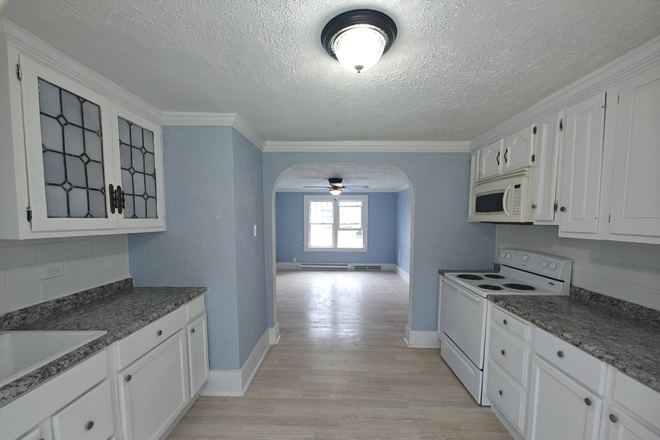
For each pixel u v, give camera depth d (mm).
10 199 1061
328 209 7062
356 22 937
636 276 1455
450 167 2705
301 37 1067
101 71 1338
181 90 1545
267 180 2740
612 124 1264
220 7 910
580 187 1433
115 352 1219
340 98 1644
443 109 1812
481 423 1785
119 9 927
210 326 2033
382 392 2086
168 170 1955
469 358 2078
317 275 6328
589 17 950
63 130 1224
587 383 1128
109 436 1180
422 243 2756
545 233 2111
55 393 942
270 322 2848
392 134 2396
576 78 1389
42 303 1430
